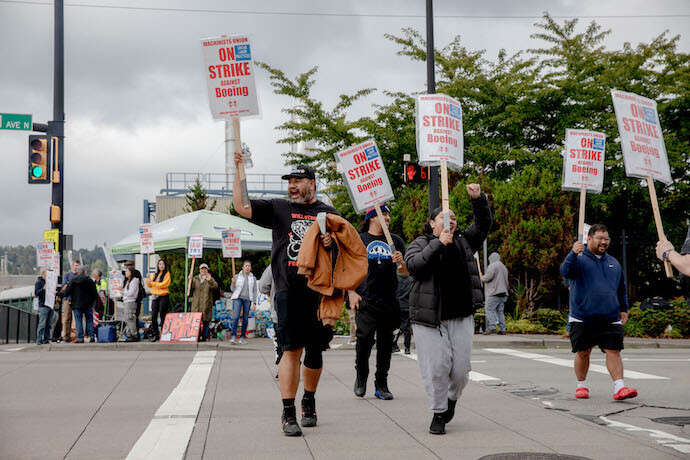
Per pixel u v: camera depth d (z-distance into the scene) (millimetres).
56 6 18312
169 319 16797
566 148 8305
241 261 25406
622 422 6652
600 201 21109
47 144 17656
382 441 5676
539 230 18594
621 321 7945
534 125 23766
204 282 16797
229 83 6434
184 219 20078
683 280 4676
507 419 6668
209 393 8484
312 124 23516
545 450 5324
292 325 5988
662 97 22047
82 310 16969
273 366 11547
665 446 5500
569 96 22828
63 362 12219
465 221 20109
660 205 22094
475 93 23297
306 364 6285
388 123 23984
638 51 22625
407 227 21516
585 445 5504
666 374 10461
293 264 6027
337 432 6055
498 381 9547
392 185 24125
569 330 8023
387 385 8500
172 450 5352
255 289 16172
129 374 10422
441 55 23984
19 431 6219
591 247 7883
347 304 8125
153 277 17578
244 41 6469
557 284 19672
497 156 22594
